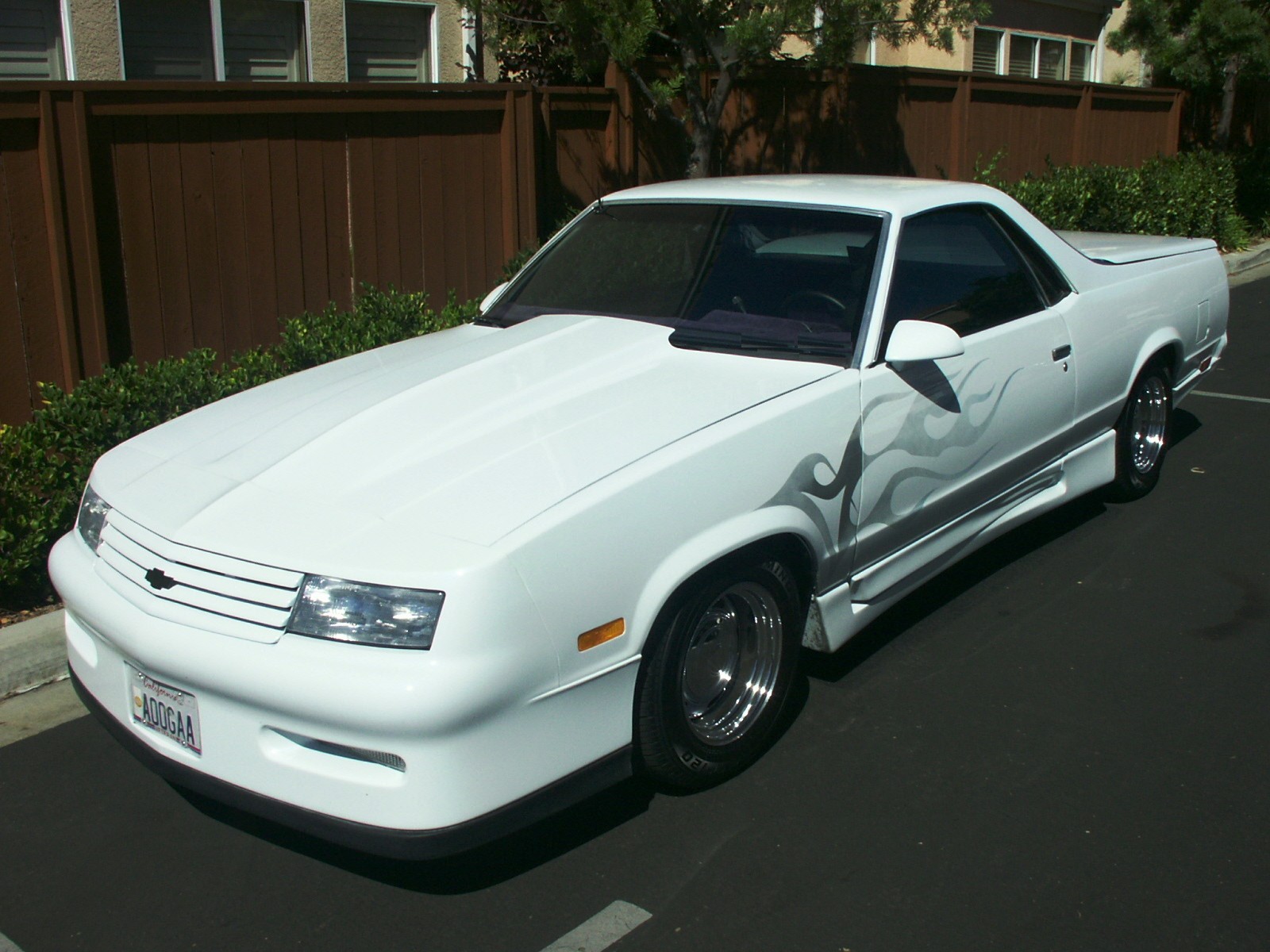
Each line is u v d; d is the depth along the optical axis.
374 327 6.41
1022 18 18.02
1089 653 4.33
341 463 3.21
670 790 3.52
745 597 3.52
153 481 3.33
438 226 7.70
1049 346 4.74
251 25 9.06
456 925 2.96
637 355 3.90
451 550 2.80
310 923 2.99
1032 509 4.95
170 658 2.89
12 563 4.57
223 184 6.59
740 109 9.73
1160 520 5.62
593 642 2.96
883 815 3.37
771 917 2.96
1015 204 4.92
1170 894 3.00
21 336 5.88
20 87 5.64
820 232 4.26
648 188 4.94
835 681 4.17
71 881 3.18
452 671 2.69
